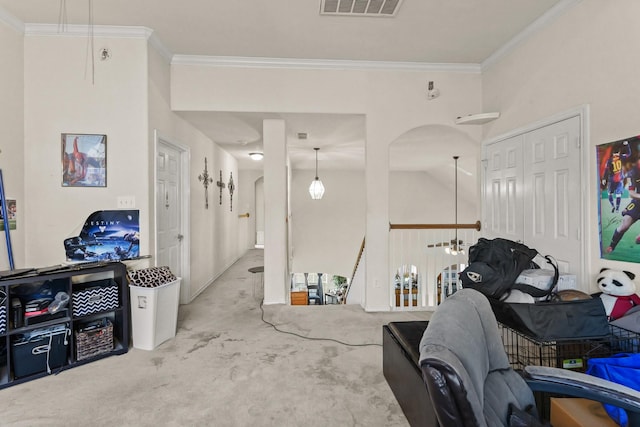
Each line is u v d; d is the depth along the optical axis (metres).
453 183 8.19
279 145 3.85
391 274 3.79
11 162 2.68
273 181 3.87
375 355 2.54
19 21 2.74
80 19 2.76
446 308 1.16
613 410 1.37
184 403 1.92
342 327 3.15
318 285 10.13
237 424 1.74
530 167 2.94
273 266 3.88
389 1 2.53
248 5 2.58
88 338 2.41
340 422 1.76
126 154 2.93
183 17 2.75
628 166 2.02
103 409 1.86
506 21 2.80
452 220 8.67
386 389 2.07
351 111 3.62
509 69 3.21
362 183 8.81
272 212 3.87
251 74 3.53
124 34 2.92
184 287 3.89
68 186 2.84
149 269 2.79
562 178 2.57
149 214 3.00
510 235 3.23
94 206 2.88
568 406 1.49
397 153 5.97
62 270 2.33
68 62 2.87
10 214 2.66
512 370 1.29
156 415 1.81
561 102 2.57
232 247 6.69
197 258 4.33
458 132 4.06
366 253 3.69
